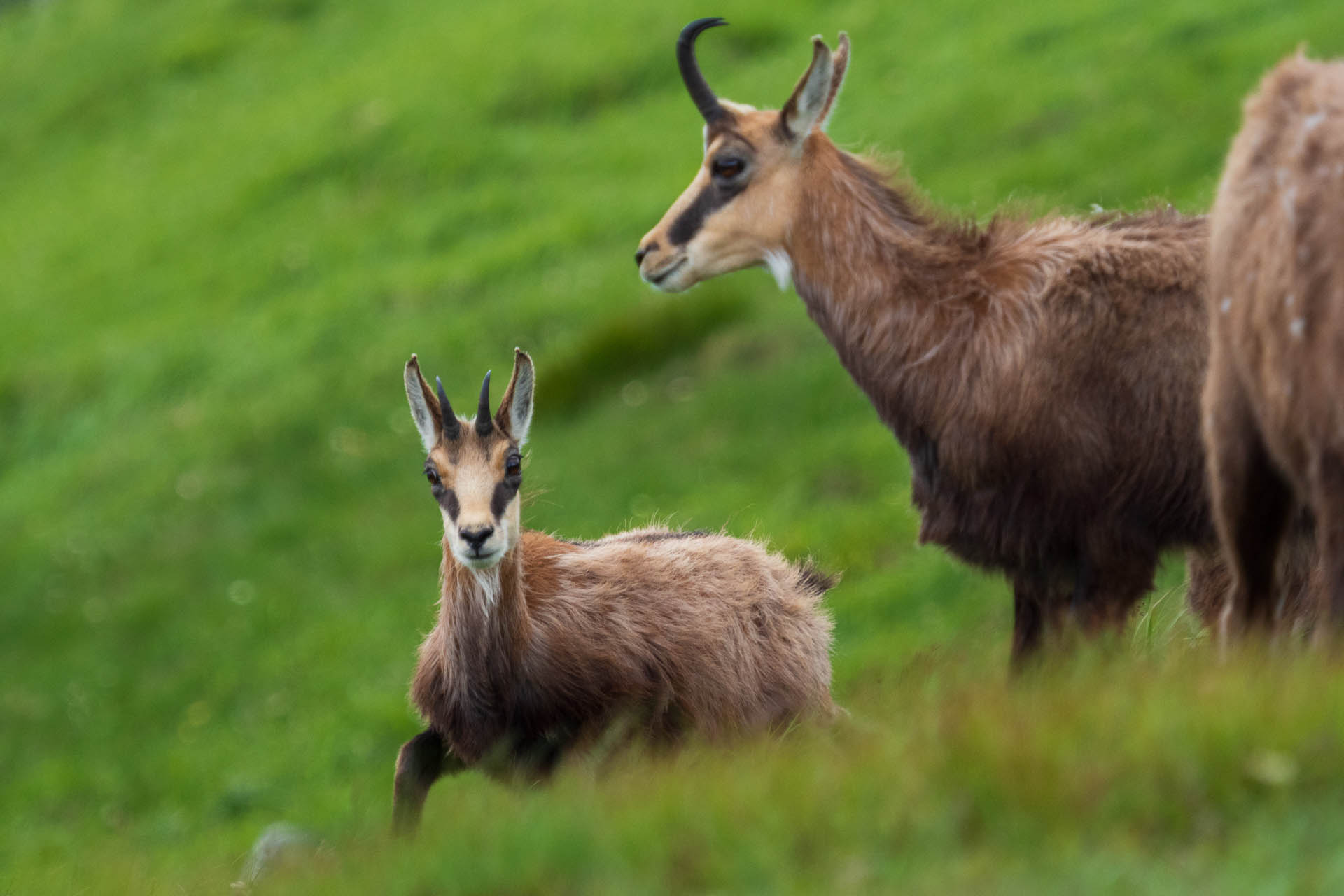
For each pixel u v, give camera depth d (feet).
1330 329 52.37
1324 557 53.67
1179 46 296.71
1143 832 45.42
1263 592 60.85
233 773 193.16
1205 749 47.16
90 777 201.67
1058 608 86.12
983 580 175.83
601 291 288.71
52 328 362.53
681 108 363.56
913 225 90.38
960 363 85.71
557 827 52.60
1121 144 267.80
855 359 89.45
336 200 373.20
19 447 320.91
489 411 84.58
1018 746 49.08
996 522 85.56
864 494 208.03
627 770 68.69
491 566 80.43
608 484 231.09
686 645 86.17
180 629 234.79
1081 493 83.25
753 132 91.66
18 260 404.16
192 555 256.52
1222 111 266.16
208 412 299.99
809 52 361.51
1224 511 60.49
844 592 183.21
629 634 83.92
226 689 217.36
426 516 251.39
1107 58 300.61
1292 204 54.34
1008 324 84.94
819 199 90.53
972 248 88.48
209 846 172.04
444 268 320.91
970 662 76.18
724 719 87.10
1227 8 301.63
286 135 411.95
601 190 335.26
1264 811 44.55
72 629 243.60
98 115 485.56
